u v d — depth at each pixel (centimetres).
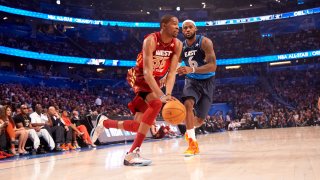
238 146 543
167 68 367
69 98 2305
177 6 3900
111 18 3700
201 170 264
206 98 480
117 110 1908
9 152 689
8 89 1898
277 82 3262
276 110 2781
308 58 3378
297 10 3600
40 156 623
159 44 345
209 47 463
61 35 3120
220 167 276
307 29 3603
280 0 3706
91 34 3375
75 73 2998
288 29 3691
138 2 3778
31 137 720
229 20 3794
